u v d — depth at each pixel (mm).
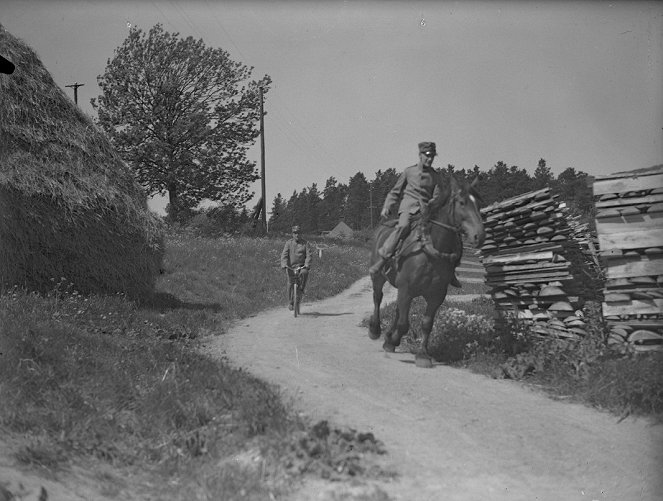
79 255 11367
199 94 39781
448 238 7871
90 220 11492
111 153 12703
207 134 39781
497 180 38906
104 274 11789
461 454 4980
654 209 7293
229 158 41031
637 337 7309
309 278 23344
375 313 9953
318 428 5121
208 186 40375
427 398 6449
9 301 8820
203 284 17781
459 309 12961
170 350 7770
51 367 6102
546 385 7031
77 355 6762
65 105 12156
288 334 10961
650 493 4168
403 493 4305
